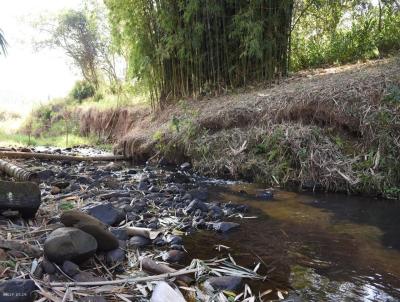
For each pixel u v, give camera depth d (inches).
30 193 149.9
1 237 124.0
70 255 114.4
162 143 338.0
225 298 108.0
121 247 137.9
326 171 228.5
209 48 378.0
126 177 276.1
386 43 387.5
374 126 225.3
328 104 249.0
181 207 193.5
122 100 586.2
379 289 113.0
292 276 122.1
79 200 195.8
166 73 423.2
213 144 291.3
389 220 172.9
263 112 282.5
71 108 725.3
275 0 353.7
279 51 370.6
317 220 174.6
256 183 252.1
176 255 133.6
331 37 429.7
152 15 399.9
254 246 146.3
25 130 767.7
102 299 100.6
